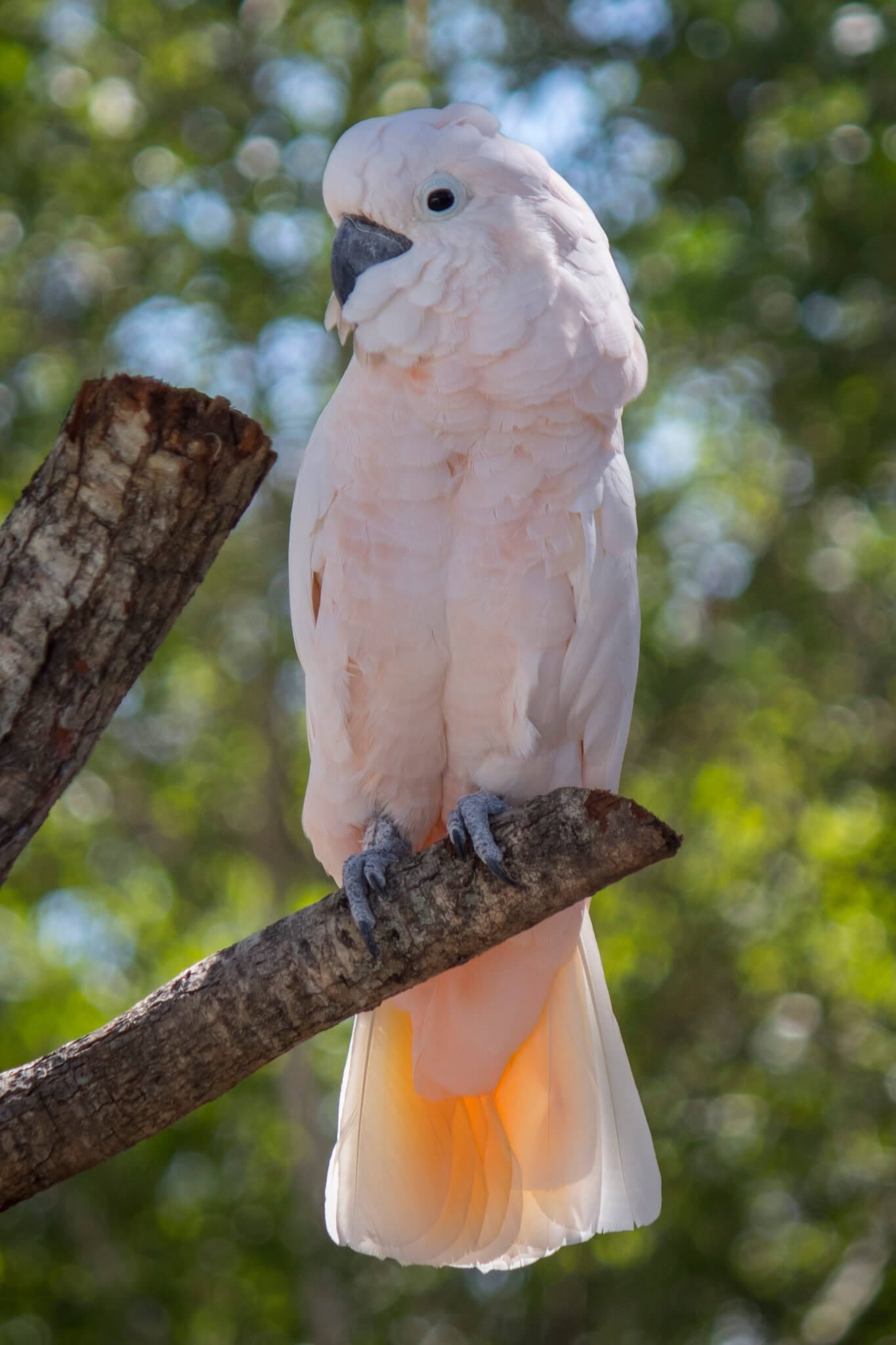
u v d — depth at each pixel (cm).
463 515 529
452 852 475
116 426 441
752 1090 1492
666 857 448
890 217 1488
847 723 1579
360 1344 1464
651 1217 573
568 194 550
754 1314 1458
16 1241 1401
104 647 450
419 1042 589
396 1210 590
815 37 1508
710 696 1619
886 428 1561
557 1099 589
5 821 446
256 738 1742
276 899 1670
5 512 1552
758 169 1552
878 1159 1470
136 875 1700
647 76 1603
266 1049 470
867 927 1441
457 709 547
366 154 543
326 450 559
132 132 1656
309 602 577
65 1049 465
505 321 519
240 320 1666
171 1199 1478
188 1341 1412
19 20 1588
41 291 1686
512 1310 1496
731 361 1636
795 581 1597
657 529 1590
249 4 1684
